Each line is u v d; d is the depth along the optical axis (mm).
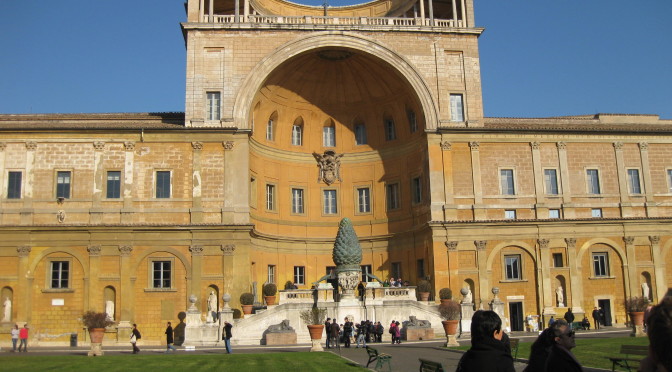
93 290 40875
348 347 33281
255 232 44938
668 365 5125
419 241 47062
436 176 45062
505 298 44125
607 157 47375
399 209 49375
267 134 49156
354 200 51156
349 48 46000
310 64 48406
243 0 49406
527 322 43781
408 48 46594
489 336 6973
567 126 47781
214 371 20688
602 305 45281
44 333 40375
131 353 32031
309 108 50938
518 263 44875
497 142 46125
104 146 42906
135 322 40844
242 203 42656
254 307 40562
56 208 41938
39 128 42344
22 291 40531
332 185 51188
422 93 46094
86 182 42438
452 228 44188
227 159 43156
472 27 47250
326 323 33062
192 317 36531
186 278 41469
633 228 46281
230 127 43250
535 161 46312
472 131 45688
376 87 49875
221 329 36594
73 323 40594
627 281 45500
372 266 49969
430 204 44719
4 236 41094
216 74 44500
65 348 38219
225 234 42000
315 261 50000
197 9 45375
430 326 38062
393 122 50656
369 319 38594
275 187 49250
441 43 46969
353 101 51281
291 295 39344
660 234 46594
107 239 41500
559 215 45969
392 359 24969
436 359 24391
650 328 5285
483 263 44062
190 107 43875
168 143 43250
